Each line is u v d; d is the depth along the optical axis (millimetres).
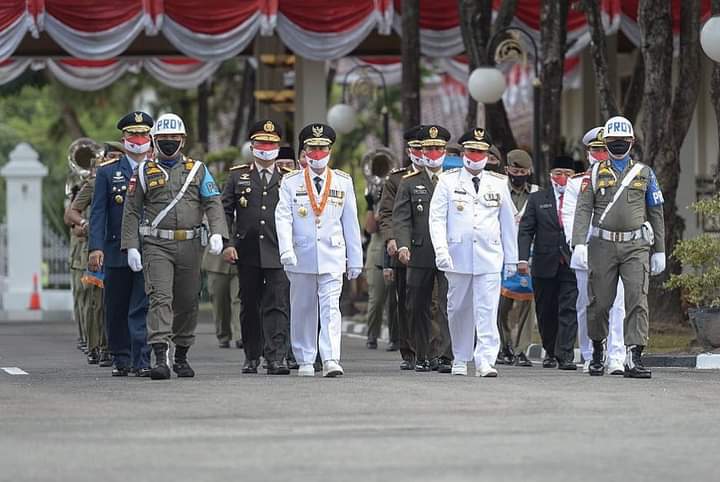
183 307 49281
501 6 78562
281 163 54094
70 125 145500
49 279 107938
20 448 32719
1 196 161375
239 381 47594
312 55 85562
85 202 57125
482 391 44000
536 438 34000
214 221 48812
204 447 32719
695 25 68688
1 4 84250
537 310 57000
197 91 137500
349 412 38781
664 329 67875
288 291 51844
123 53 106812
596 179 50688
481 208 50344
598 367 51031
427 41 89438
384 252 57438
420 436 34312
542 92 76062
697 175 98188
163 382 47344
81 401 41531
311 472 29469
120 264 50031
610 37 98312
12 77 104312
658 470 29781
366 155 70375
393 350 67250
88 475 29297
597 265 50531
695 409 39469
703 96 99000
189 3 85125
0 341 73375
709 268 59000
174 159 48812
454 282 50438
